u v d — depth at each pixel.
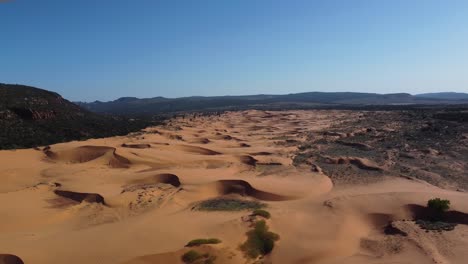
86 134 99.94
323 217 36.66
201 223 35.06
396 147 75.62
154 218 38.12
